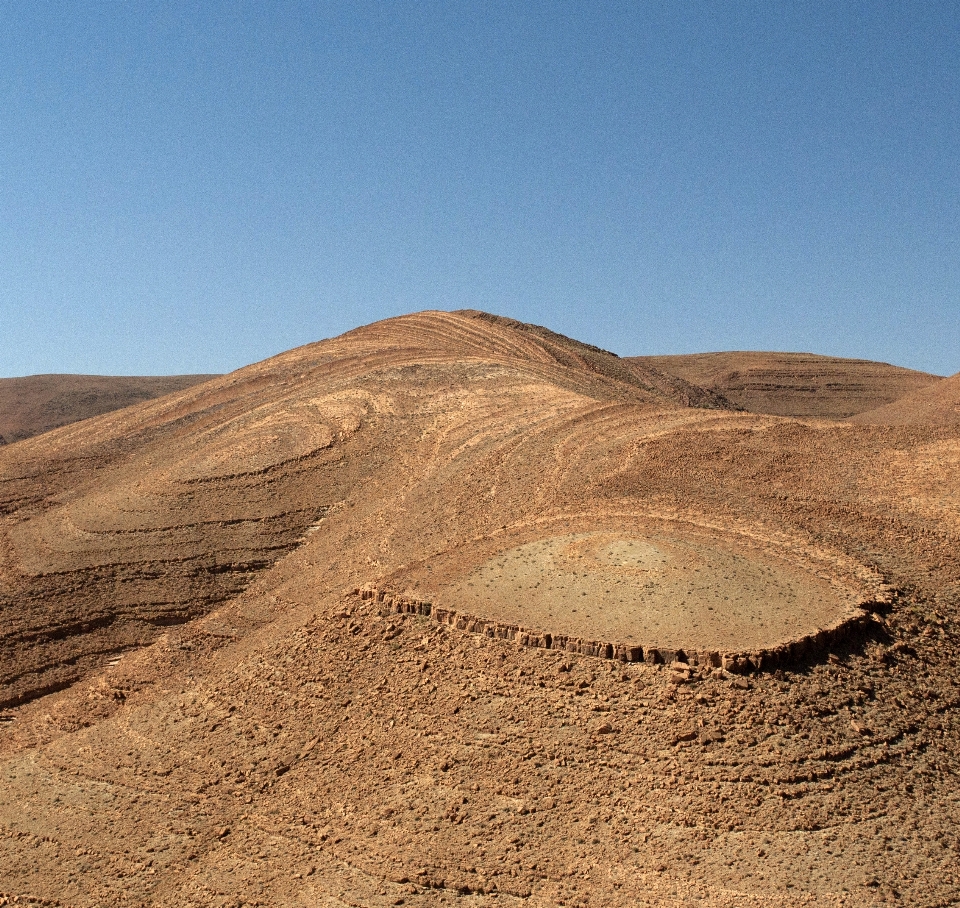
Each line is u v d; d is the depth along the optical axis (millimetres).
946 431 47000
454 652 31219
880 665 29203
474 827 25766
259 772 30125
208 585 47875
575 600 32156
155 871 27766
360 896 24672
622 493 42875
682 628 29844
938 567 35906
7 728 40906
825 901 22109
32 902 27891
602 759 26500
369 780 28219
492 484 47438
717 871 23188
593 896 23203
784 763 25578
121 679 40312
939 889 22406
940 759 26359
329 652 33438
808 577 33750
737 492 42312
